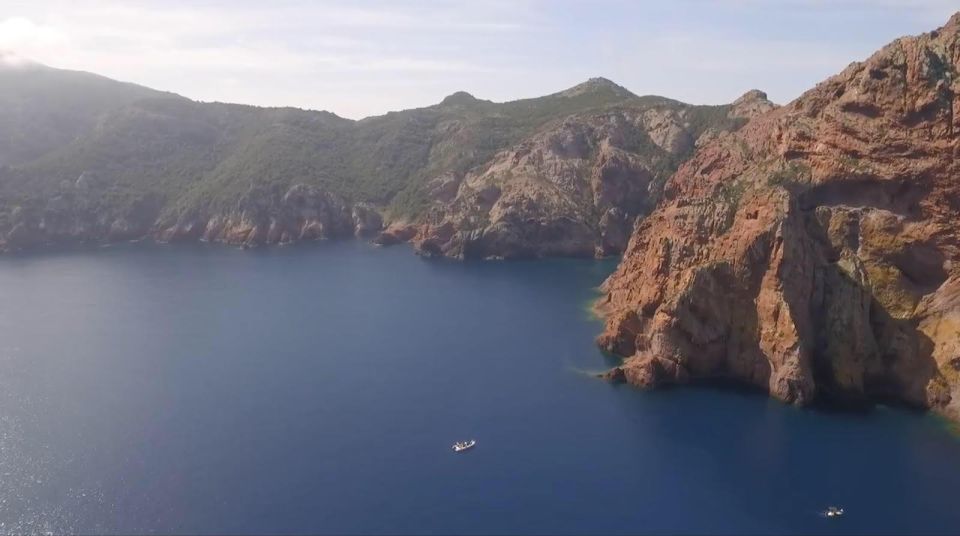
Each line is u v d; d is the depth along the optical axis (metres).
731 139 183.88
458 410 119.62
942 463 99.56
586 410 119.31
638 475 97.44
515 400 123.94
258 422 114.69
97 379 134.25
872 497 91.69
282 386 131.00
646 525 86.06
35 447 105.25
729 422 113.50
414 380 134.12
